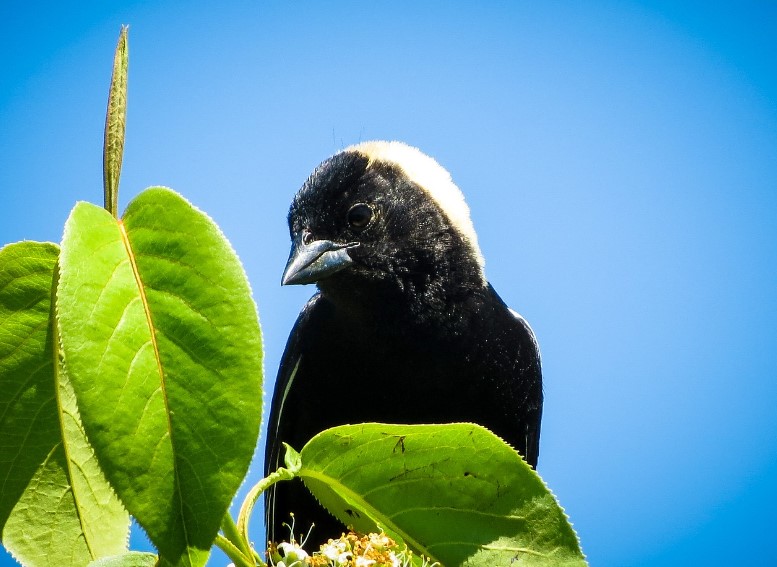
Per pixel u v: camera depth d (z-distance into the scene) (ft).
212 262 2.35
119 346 2.28
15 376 2.72
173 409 2.28
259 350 2.32
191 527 2.23
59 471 2.78
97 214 2.36
